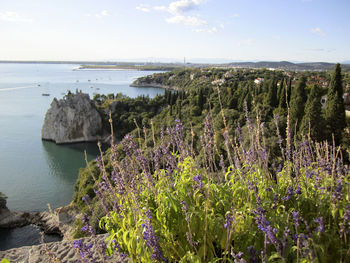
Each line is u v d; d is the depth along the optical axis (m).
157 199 3.52
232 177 4.04
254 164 4.17
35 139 95.25
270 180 4.21
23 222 42.44
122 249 3.70
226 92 61.59
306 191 3.82
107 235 4.66
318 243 2.98
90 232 3.13
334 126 29.64
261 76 122.38
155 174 4.11
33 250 4.69
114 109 110.75
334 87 30.77
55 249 4.64
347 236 3.03
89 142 100.50
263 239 3.27
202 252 3.20
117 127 105.31
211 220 3.34
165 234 3.41
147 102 118.69
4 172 63.50
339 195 3.11
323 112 32.34
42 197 51.41
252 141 4.24
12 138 93.94
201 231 3.40
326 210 3.53
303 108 31.91
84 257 3.08
